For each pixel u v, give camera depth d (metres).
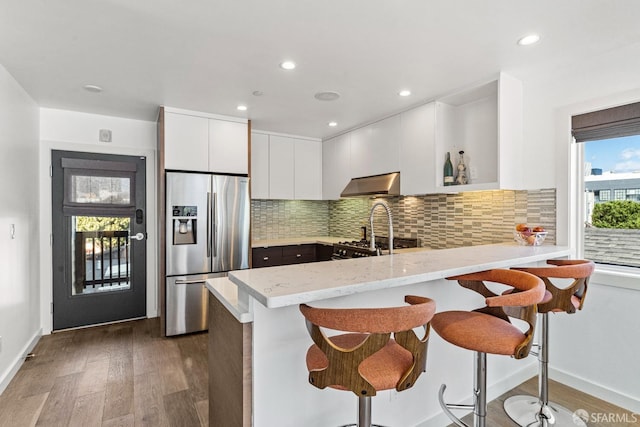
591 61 2.23
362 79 2.56
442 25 1.81
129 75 2.47
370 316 0.96
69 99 3.01
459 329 1.37
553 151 2.44
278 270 1.51
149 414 1.99
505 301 1.19
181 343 3.09
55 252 3.35
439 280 1.92
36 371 2.52
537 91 2.53
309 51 2.11
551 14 1.71
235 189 3.56
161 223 3.23
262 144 4.21
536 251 2.13
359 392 1.02
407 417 1.78
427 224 3.49
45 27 1.82
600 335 2.21
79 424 1.89
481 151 2.88
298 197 4.49
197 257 3.37
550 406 2.09
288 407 1.40
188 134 3.34
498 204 2.81
